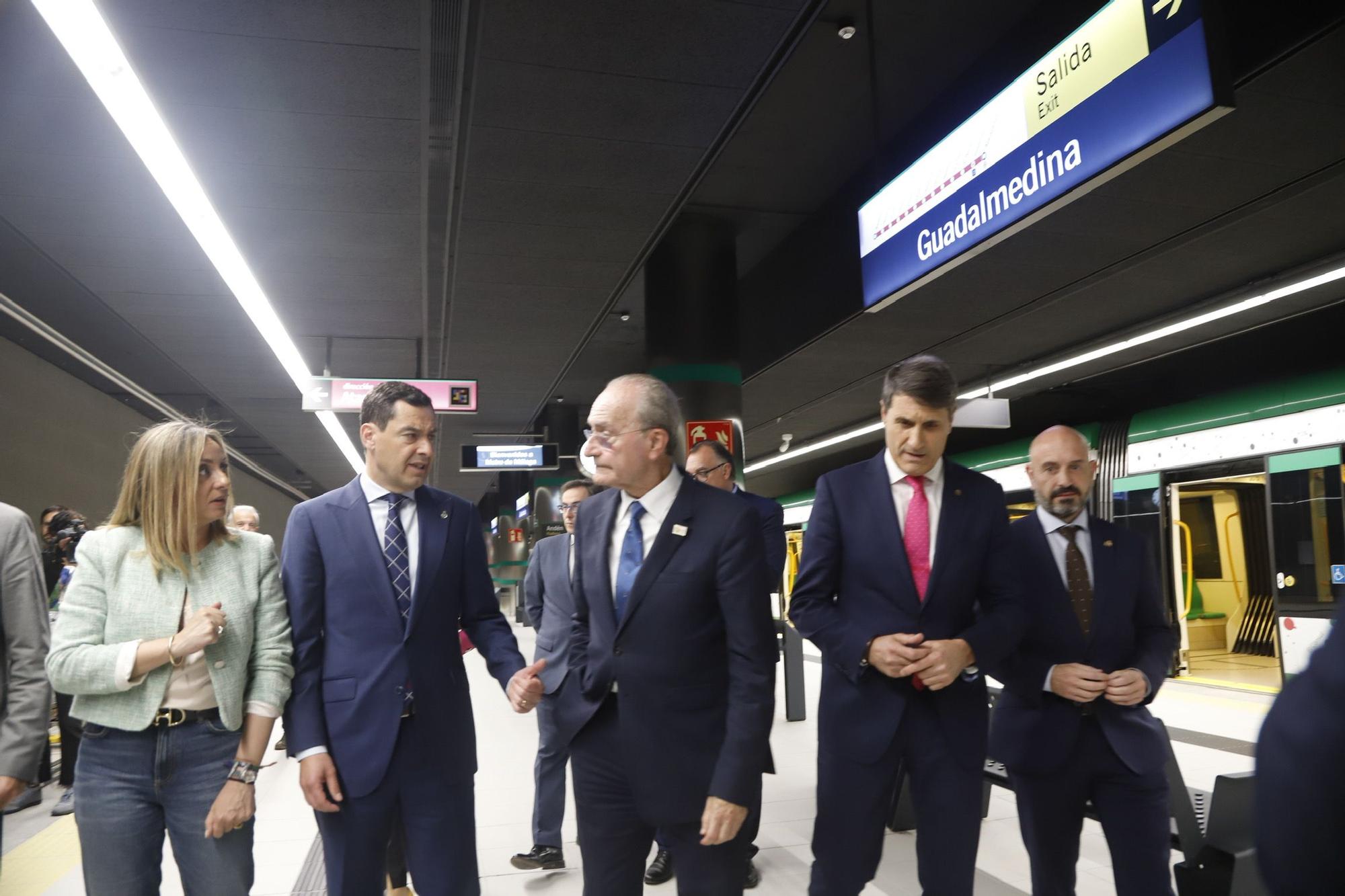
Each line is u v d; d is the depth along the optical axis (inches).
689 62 188.5
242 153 225.3
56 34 174.1
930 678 77.9
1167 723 251.4
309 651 83.9
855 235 323.3
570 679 80.6
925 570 85.9
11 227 287.9
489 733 263.9
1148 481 370.9
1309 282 298.4
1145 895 84.7
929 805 81.8
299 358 456.1
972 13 233.8
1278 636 307.1
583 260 310.7
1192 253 286.2
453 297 353.1
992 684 260.2
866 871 83.8
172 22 170.4
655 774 73.0
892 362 428.5
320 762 79.7
